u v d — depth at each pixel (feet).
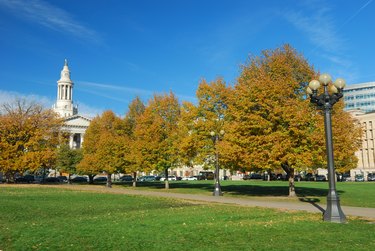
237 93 103.35
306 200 88.84
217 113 128.26
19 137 189.78
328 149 51.85
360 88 542.16
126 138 191.62
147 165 152.56
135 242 36.42
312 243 35.73
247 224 47.93
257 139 92.38
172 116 157.58
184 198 98.43
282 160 88.53
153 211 65.00
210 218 54.39
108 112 212.64
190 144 126.52
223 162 108.68
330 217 50.44
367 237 38.68
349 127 98.02
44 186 174.29
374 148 363.97
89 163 201.16
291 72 104.58
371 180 290.97
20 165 182.91
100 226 46.29
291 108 89.56
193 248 33.71
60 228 44.75
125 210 68.03
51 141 201.57
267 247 33.99
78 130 393.50
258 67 114.11
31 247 34.24
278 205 76.79
